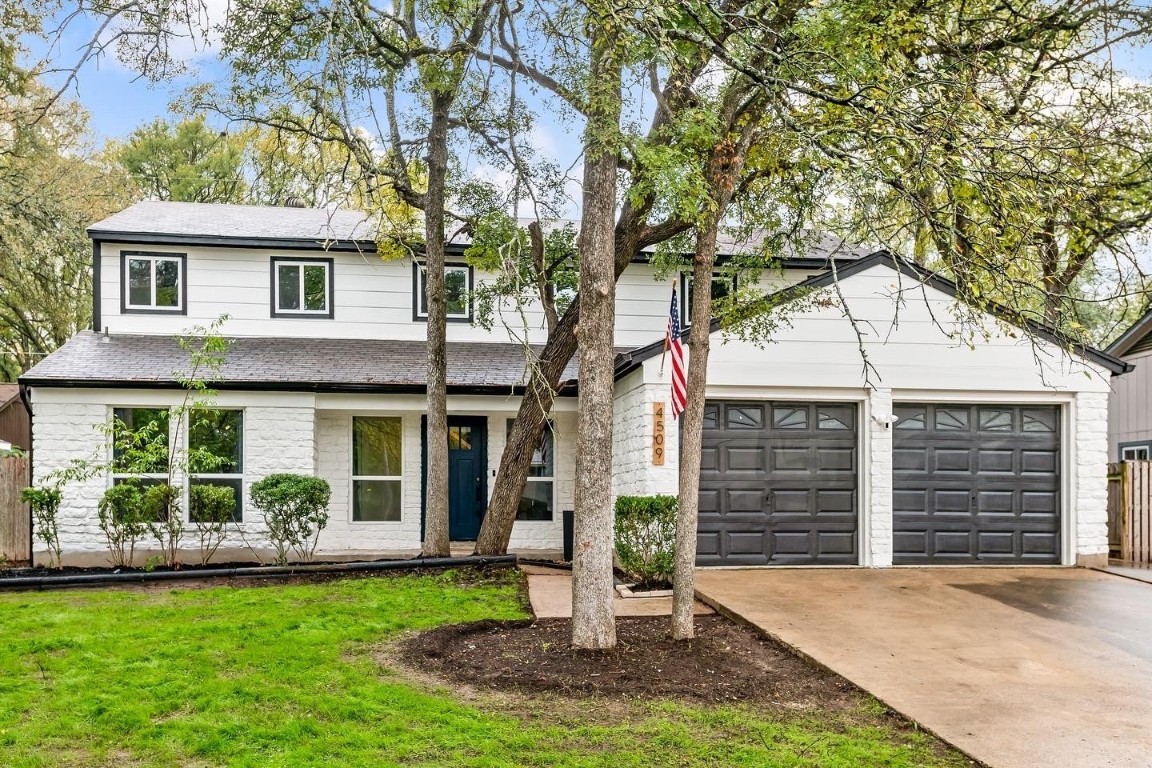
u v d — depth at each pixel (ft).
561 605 33.19
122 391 45.55
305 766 17.29
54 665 23.88
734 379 40.86
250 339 52.95
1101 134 37.29
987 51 33.22
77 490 45.03
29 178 73.92
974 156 26.61
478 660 25.31
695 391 27.45
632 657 25.54
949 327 41.70
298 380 46.62
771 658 26.08
